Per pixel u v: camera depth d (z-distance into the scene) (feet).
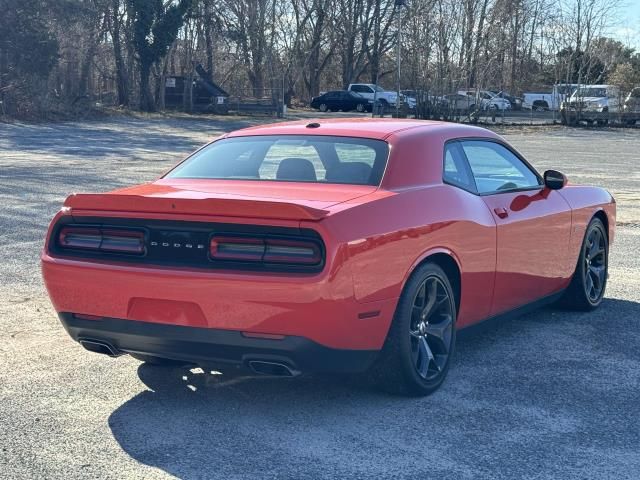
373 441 13.74
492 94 155.84
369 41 222.69
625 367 17.81
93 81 195.21
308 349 13.62
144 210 14.29
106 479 12.30
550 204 20.16
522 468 12.77
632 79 165.37
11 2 133.49
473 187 17.85
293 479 12.32
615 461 13.08
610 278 26.76
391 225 14.64
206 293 13.67
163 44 164.25
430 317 16.05
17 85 132.77
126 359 18.10
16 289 23.99
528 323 21.47
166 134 113.60
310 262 13.43
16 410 15.02
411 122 18.44
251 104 170.50
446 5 145.18
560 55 152.35
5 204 40.91
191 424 14.44
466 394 16.01
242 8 190.49
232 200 13.64
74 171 59.57
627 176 62.08
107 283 14.46
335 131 17.53
